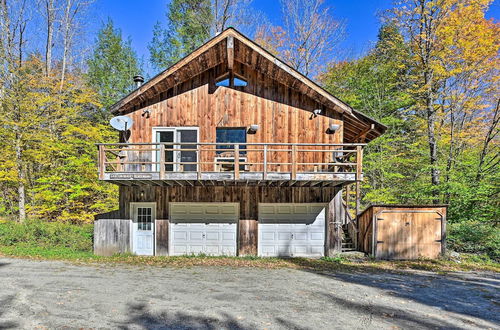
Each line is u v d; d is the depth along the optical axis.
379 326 5.14
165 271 8.86
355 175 9.62
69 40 20.19
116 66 23.88
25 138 14.62
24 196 16.05
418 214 11.02
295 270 9.22
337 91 21.39
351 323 5.24
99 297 6.41
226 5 22.78
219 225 11.27
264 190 11.27
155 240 11.17
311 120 11.34
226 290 7.03
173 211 11.30
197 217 11.30
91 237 12.66
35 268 8.95
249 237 11.16
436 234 11.01
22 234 12.23
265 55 10.58
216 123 11.36
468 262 10.41
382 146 17.83
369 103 19.12
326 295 6.79
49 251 11.15
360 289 7.30
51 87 15.23
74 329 4.82
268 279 8.10
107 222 11.20
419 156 17.25
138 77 12.05
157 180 9.70
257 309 5.82
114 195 17.00
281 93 11.41
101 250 11.12
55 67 20.42
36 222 13.56
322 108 11.38
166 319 5.28
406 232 10.96
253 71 11.50
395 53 17.98
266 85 11.45
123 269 9.04
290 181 9.81
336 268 9.56
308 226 11.33
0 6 16.19
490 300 6.62
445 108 16.06
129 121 11.05
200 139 11.34
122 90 23.52
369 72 20.34
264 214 11.29
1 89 14.99
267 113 11.37
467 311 5.94
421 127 17.20
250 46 10.42
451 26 14.33
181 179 9.59
